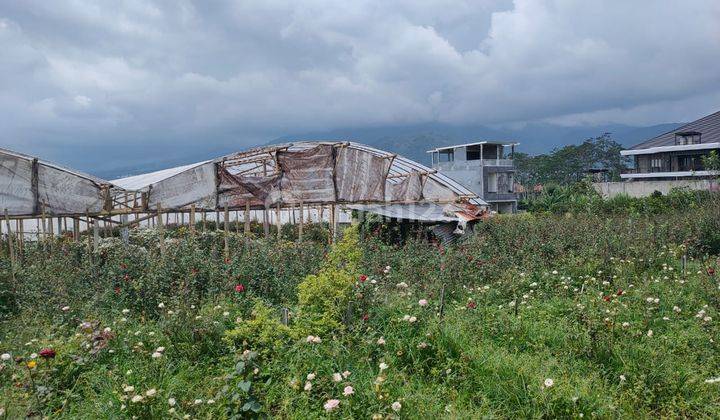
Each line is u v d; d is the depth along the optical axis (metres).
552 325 8.12
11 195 16.52
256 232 22.84
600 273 11.75
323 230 20.73
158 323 7.94
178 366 6.69
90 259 11.95
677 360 6.96
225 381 5.86
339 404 5.50
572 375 6.41
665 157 57.97
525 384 6.10
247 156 20.31
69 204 17.25
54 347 6.76
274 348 6.37
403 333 7.11
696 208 25.30
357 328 7.04
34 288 9.84
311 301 7.73
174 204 18.78
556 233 16.03
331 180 21.33
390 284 10.45
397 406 5.16
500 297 10.07
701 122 62.66
